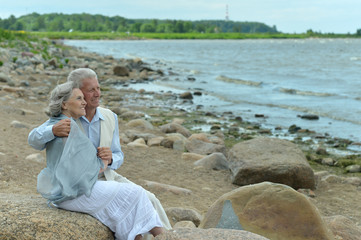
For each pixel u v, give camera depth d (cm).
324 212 664
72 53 4278
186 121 1431
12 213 319
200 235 321
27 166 690
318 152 1087
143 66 3509
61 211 337
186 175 799
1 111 1145
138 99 1855
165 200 648
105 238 337
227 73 3178
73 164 329
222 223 418
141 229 335
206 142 1077
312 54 6631
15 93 1529
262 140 861
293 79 2767
